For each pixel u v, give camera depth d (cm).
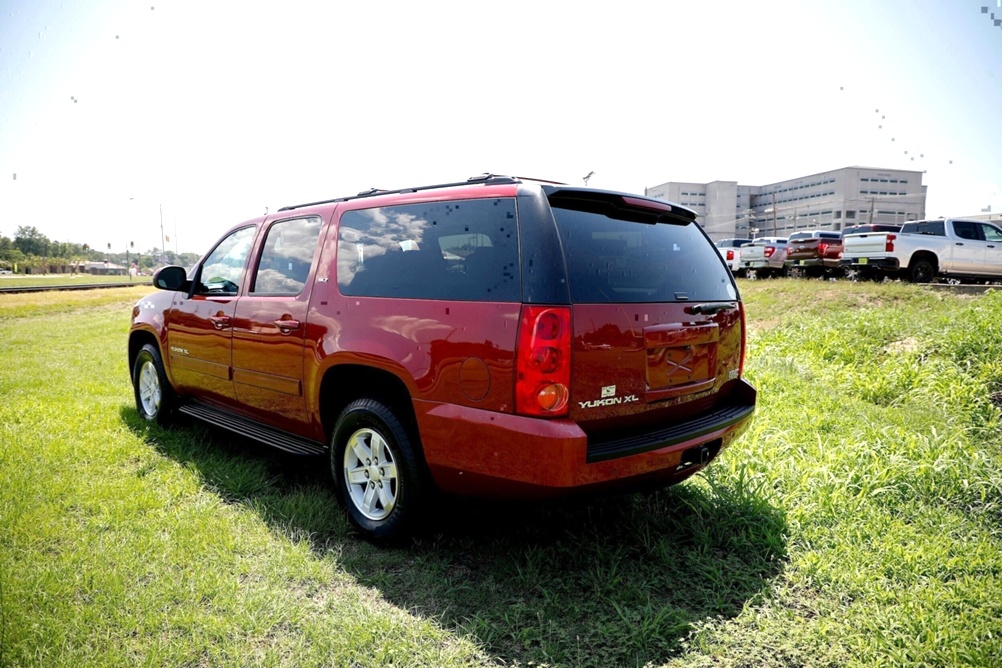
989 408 550
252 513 357
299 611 262
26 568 287
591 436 276
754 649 246
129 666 226
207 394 475
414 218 324
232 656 232
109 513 346
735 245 2873
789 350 844
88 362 877
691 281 333
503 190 288
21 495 362
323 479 419
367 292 335
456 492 298
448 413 285
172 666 227
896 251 1576
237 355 426
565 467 255
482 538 336
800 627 259
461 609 271
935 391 598
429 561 312
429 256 310
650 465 285
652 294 302
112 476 407
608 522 354
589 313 268
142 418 547
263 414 419
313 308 364
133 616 253
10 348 1022
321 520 346
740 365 371
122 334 1257
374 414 323
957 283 1383
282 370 386
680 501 368
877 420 536
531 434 258
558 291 260
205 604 267
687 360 320
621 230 304
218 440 500
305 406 374
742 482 379
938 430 507
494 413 271
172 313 502
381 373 322
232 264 457
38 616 250
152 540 316
